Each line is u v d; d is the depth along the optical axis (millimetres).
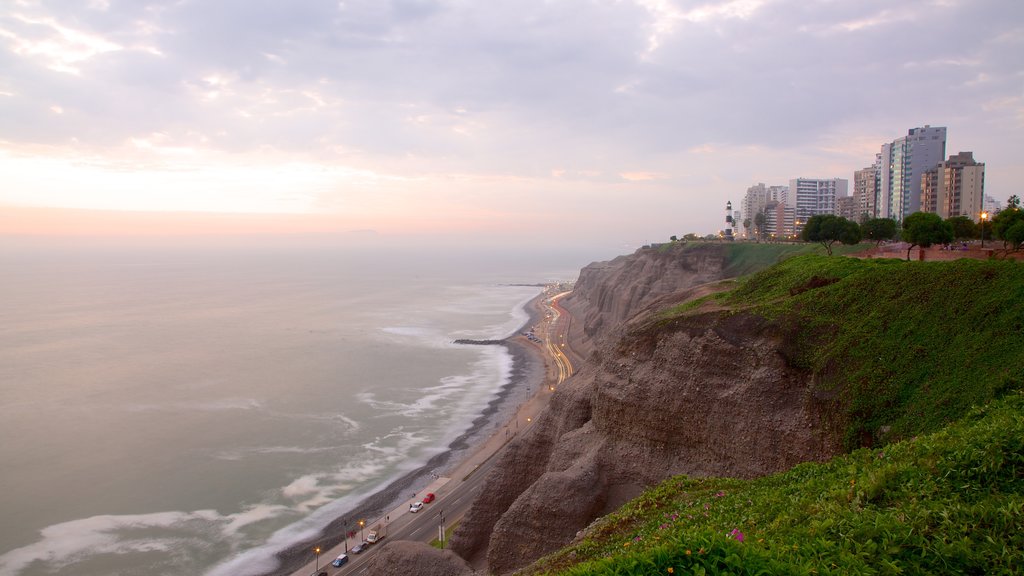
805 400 31984
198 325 165875
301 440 73875
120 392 93375
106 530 51812
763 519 15367
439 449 71438
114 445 70625
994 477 12523
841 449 29453
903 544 10867
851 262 43750
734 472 33656
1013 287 28531
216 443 72125
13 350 124688
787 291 41938
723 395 35312
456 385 101438
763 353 34938
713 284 61719
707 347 37000
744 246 117062
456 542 44719
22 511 54656
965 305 29484
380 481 62625
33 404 86188
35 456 66875
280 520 54375
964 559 10227
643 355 41062
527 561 36062
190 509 55844
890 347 30375
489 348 134500
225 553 48875
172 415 82375
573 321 166750
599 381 42438
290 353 126938
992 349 26281
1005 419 15141
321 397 92750
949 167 137875
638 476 37625
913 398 27625
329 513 55844
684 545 10094
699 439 35906
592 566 10000
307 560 48062
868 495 13414
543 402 88625
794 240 138500
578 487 36938
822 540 11227
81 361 115250
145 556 48094
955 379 26453
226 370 109875
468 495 58125
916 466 14016
